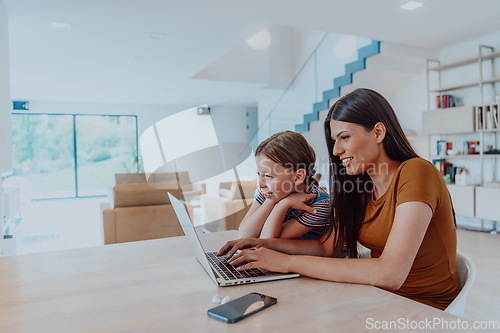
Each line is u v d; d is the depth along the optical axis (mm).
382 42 4922
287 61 7926
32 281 911
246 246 1064
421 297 969
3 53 3324
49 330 639
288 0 3459
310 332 608
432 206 871
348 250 1084
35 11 3590
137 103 10016
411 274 963
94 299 783
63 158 9516
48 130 9375
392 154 992
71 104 9461
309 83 6699
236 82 7328
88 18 3828
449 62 5152
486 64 4684
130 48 4926
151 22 3990
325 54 6398
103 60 5492
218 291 817
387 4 3584
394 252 837
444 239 951
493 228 4598
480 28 4348
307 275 885
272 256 938
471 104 4844
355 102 960
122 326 648
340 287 824
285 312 692
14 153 9117
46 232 4891
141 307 733
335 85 5902
